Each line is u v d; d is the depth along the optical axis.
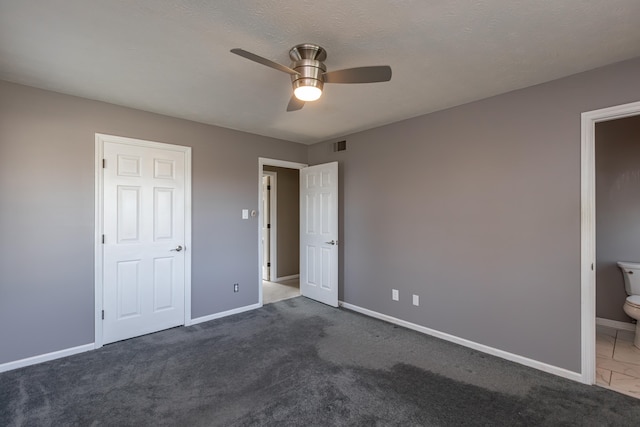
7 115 2.52
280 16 1.68
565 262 2.41
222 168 3.83
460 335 3.03
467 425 1.89
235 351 2.88
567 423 1.90
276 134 4.17
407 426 1.87
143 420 1.92
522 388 2.27
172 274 3.44
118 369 2.54
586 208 2.31
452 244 3.08
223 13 1.66
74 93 2.76
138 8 1.61
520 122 2.64
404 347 2.96
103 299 2.98
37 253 2.65
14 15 1.67
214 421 1.92
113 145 3.04
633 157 3.35
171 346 2.98
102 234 2.98
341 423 1.90
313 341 3.10
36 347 2.65
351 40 1.92
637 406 2.06
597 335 3.22
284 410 2.02
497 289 2.78
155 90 2.69
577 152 2.36
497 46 1.99
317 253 4.49
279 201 5.86
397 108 3.13
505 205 2.72
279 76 2.41
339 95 2.79
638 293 3.18
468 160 2.96
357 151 4.04
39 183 2.66
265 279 5.94
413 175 3.41
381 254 3.74
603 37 1.89
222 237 3.84
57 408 2.04
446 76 2.41
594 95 2.29
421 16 1.68
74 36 1.88
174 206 3.45
